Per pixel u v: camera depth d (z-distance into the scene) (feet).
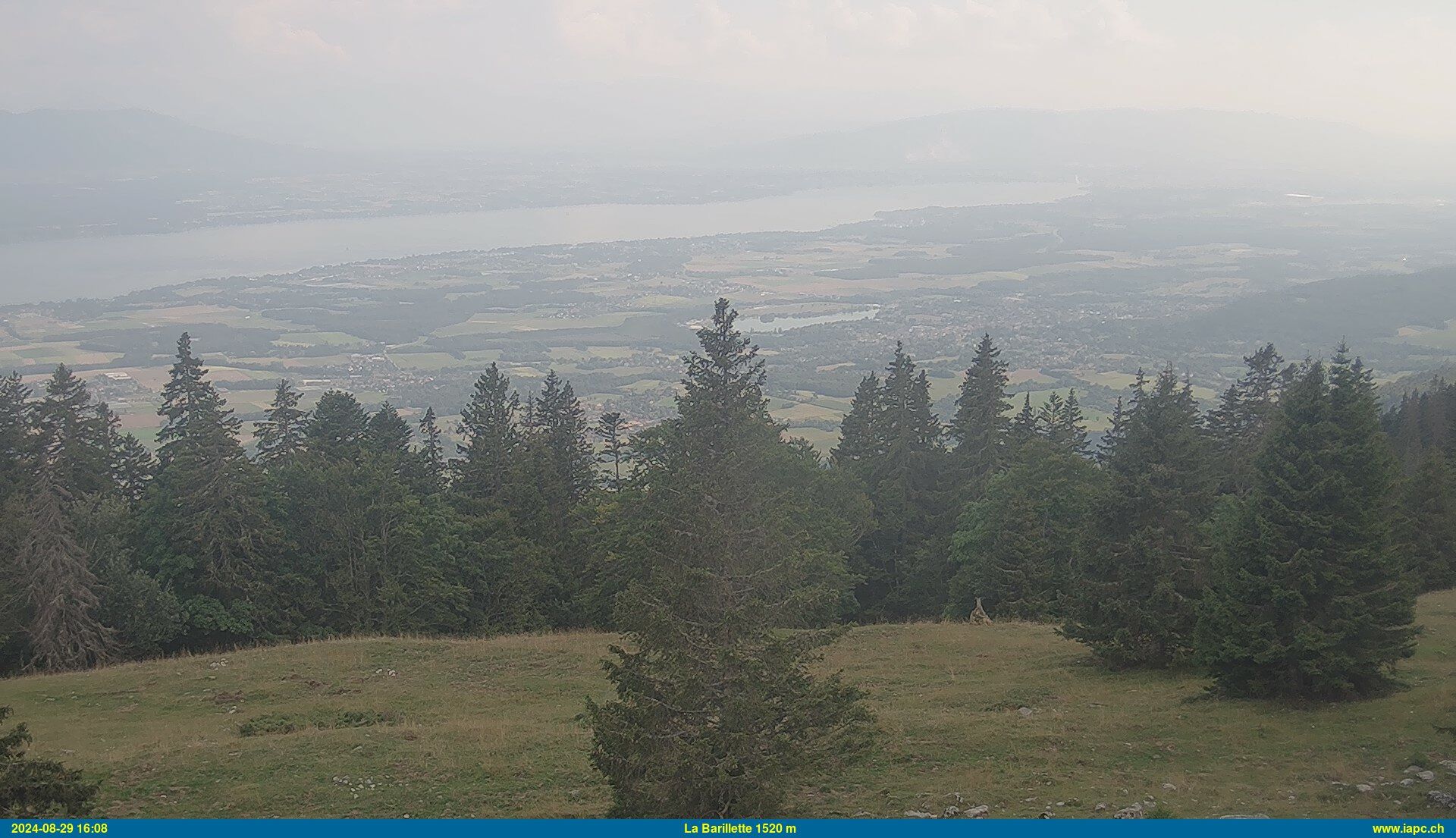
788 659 48.42
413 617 142.20
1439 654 82.02
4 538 124.57
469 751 67.72
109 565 126.21
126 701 90.38
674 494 53.78
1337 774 54.70
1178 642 85.30
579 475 190.90
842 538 158.10
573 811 55.11
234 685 94.84
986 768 60.18
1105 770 58.85
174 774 63.36
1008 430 200.75
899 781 58.49
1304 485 70.59
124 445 161.48
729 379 143.54
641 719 46.85
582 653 106.32
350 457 171.22
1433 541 123.34
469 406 185.37
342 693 92.07
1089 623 91.15
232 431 139.74
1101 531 91.86
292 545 141.90
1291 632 69.56
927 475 198.29
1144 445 90.22
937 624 125.08
